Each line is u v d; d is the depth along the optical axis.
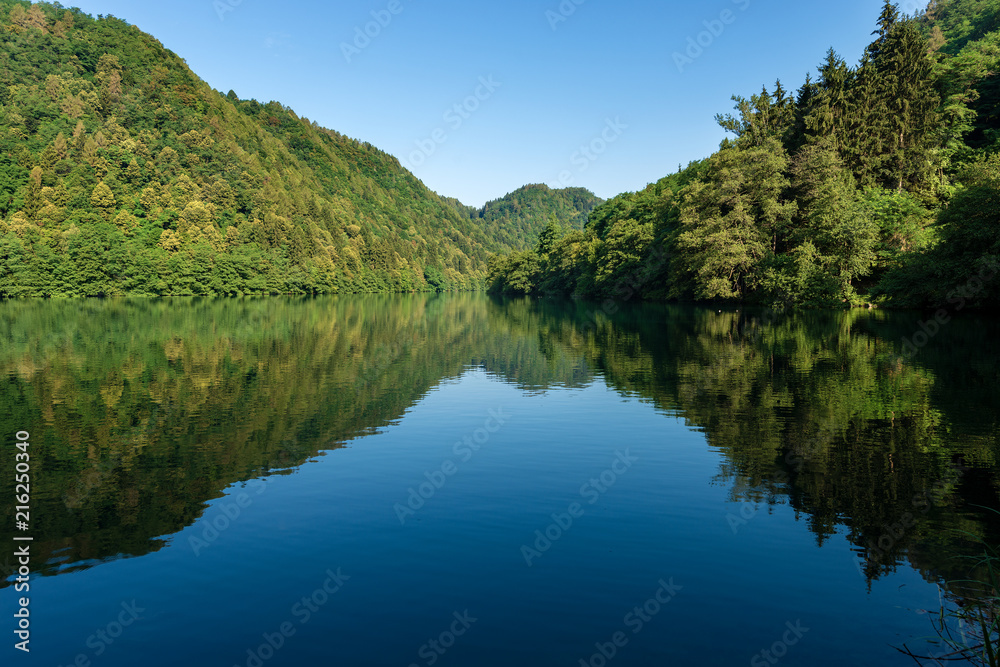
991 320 42.72
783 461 13.48
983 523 10.02
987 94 73.69
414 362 30.48
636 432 16.22
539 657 6.44
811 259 55.34
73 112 155.25
